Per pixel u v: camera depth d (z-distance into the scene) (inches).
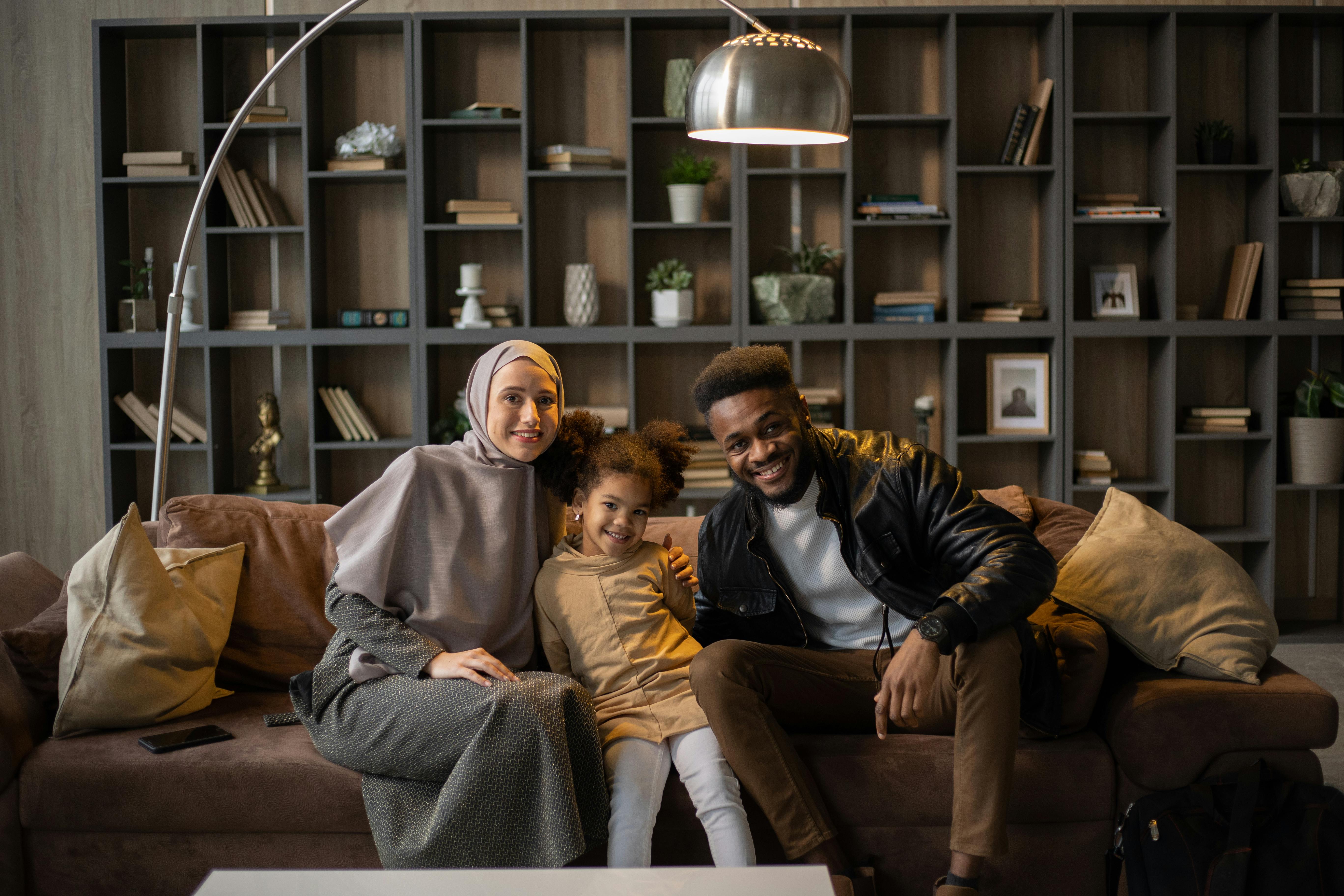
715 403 70.0
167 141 165.2
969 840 62.0
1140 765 68.1
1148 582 75.1
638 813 64.6
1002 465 171.9
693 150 166.4
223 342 157.5
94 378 166.4
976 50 165.9
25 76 163.2
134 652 73.7
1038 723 68.4
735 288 158.7
